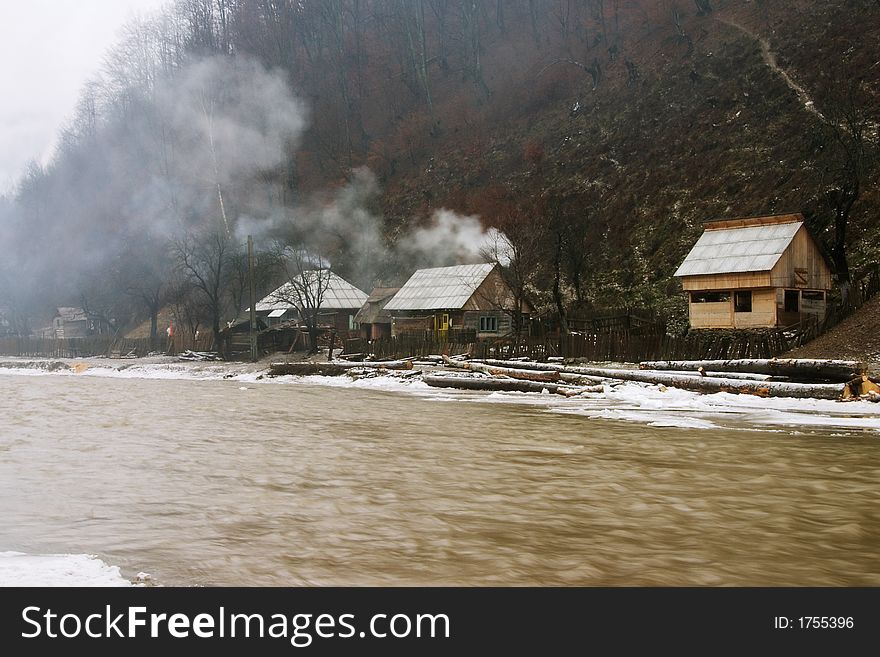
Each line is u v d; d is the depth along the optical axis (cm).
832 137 5412
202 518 995
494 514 1017
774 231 4234
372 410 2527
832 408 2294
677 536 910
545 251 6169
